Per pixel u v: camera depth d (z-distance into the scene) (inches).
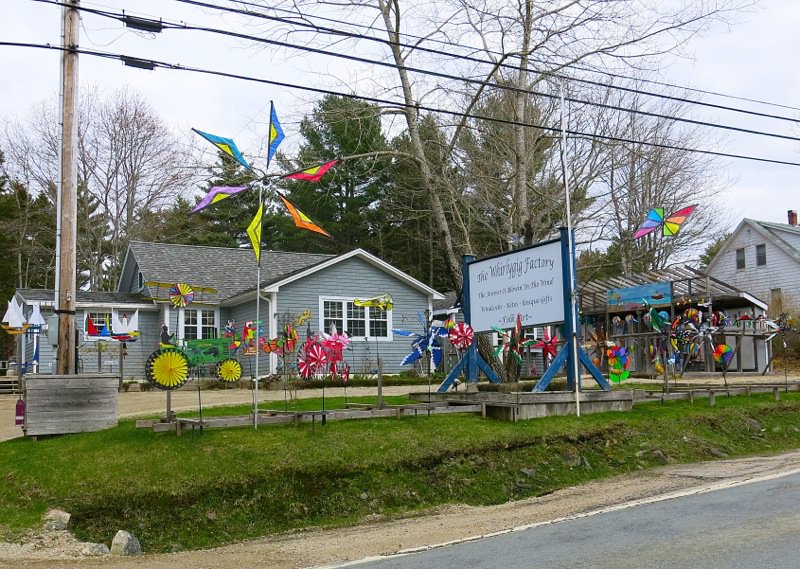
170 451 370.6
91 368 1014.4
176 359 405.4
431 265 1535.4
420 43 642.2
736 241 1579.7
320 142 723.4
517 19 634.8
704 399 578.6
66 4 436.8
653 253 1200.8
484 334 625.3
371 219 1561.3
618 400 519.5
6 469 365.1
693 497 331.0
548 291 502.9
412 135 654.5
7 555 279.1
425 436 419.2
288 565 260.8
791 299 1461.6
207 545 312.0
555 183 850.8
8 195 1631.4
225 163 697.0
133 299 1075.3
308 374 443.2
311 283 1009.5
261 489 349.1
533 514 325.1
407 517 344.8
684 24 634.8
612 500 343.9
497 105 763.4
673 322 657.6
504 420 467.2
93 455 367.6
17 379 956.0
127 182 1526.8
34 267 1726.1
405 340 1066.1
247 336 742.5
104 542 305.7
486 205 810.8
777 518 274.7
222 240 1678.2
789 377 905.5
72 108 446.3
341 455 382.3
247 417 418.0
